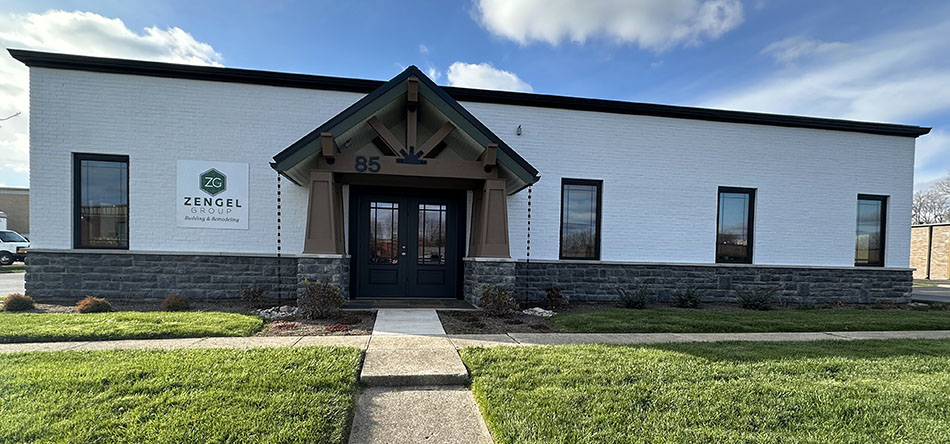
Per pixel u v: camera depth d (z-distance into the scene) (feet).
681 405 9.68
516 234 27.99
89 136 23.93
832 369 12.87
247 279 25.31
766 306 26.25
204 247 25.05
